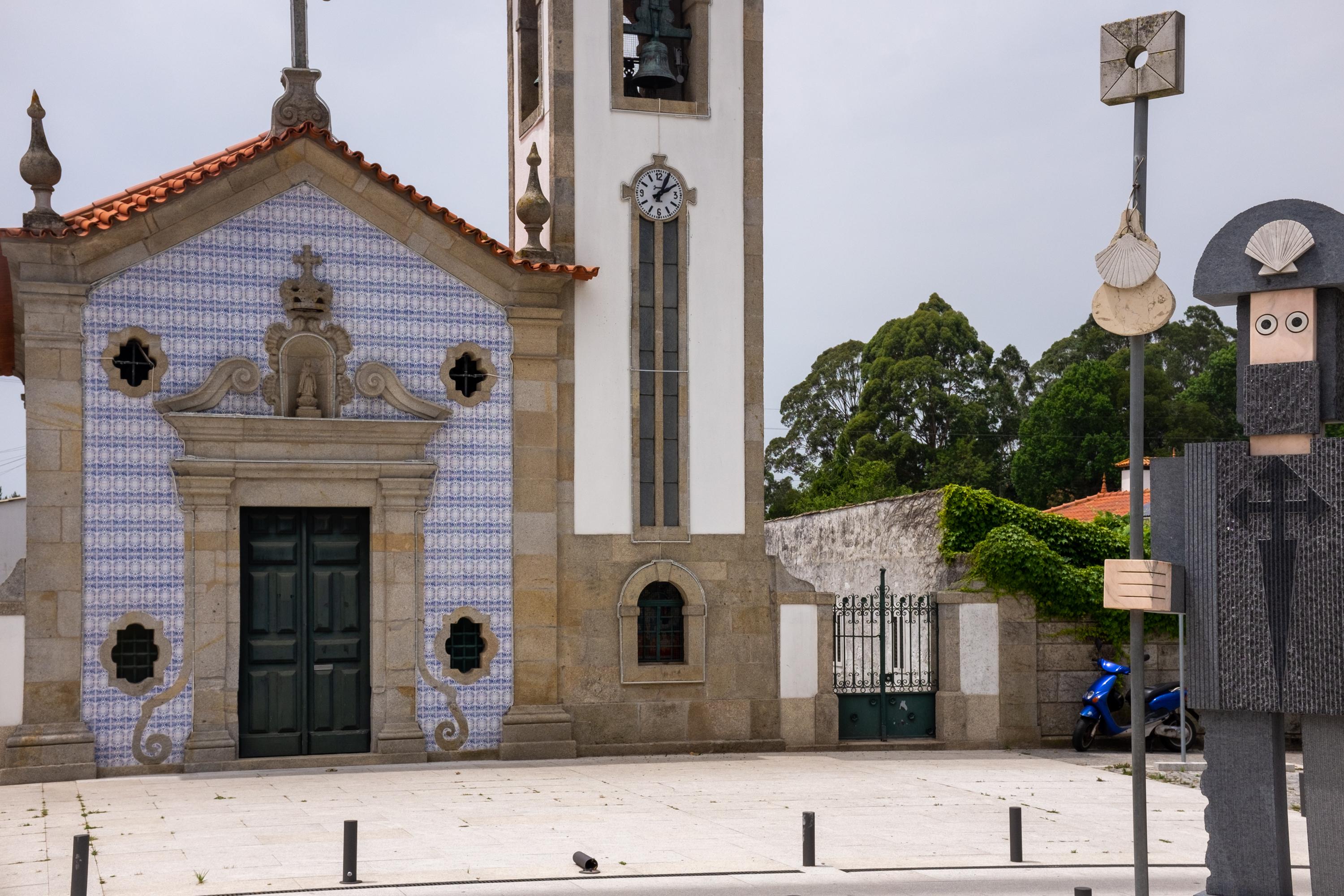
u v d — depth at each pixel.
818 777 17.34
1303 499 9.23
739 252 20.17
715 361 19.97
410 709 18.14
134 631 17.12
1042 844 13.22
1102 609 21.06
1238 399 9.52
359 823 13.54
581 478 19.22
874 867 11.90
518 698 18.66
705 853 12.31
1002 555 20.80
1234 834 9.52
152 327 17.39
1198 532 9.53
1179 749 21.09
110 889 10.60
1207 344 63.84
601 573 19.20
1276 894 9.36
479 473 18.69
